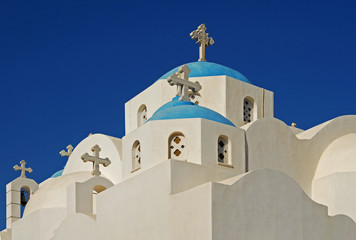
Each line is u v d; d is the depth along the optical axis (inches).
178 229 634.8
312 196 831.1
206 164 704.4
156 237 658.8
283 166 818.2
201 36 1045.2
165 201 657.6
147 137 719.7
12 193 1114.1
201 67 980.6
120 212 721.6
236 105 946.7
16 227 1001.5
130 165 750.5
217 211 604.1
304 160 842.8
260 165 791.7
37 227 948.6
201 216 610.5
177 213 641.0
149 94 983.6
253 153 789.2
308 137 865.5
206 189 611.8
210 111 767.7
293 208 669.3
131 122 1023.0
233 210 617.6
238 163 740.7
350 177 788.6
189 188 673.0
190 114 732.0
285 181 673.0
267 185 654.5
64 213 948.6
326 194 805.9
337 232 700.0
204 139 711.1
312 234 677.9
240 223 619.2
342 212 780.0
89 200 866.8
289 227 658.2
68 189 876.6
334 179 798.5
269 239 637.9
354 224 717.3
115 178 981.8
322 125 887.7
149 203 679.1
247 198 633.0
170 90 954.1
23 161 1154.7
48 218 948.6
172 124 719.1
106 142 1027.3
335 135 884.6
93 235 761.0
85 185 868.0
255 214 634.8
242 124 946.1
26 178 1143.6
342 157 825.5
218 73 968.9
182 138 719.7
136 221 691.4
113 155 1002.7
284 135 831.7
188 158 705.0
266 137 810.8
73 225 808.3
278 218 652.7
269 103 997.8
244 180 636.7
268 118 822.5
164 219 653.9
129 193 713.6
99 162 901.8
